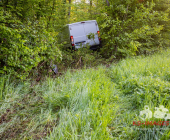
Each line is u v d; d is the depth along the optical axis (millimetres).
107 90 3145
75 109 2600
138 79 3480
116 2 7707
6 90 3031
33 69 4133
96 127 2039
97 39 8789
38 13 5188
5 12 3428
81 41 8352
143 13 7094
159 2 8531
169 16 8898
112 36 7512
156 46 8656
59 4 5926
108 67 6020
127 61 5922
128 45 7227
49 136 2012
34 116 2494
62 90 3238
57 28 7832
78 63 6242
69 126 2105
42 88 3559
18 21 3611
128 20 7340
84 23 8492
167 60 5383
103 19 7926
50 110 2572
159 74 3895
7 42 3229
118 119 2303
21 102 2926
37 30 4035
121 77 4141
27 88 3471
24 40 3383
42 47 3934
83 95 2809
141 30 7055
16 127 2215
